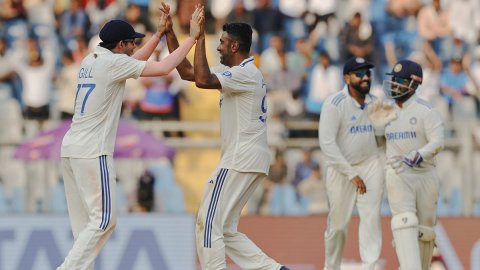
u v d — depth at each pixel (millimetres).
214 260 29281
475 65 56219
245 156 29250
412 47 56219
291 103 52906
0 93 52594
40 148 45656
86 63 28422
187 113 51375
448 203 47719
